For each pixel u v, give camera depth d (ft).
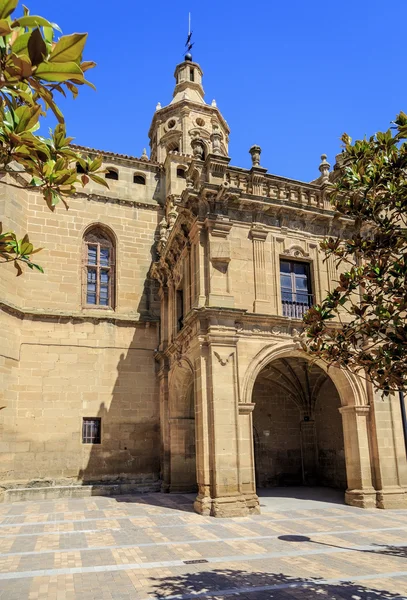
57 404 70.03
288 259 60.59
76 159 13.75
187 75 107.86
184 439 69.15
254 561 32.32
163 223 81.20
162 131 102.94
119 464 71.20
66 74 9.62
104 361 74.02
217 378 51.39
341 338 25.84
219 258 55.26
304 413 78.64
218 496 48.75
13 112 11.48
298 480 76.23
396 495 55.11
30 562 32.58
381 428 57.36
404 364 24.02
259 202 58.54
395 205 24.43
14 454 66.23
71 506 57.93
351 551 34.78
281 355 56.03
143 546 36.65
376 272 24.30
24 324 71.05
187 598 25.38
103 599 25.38
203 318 53.11
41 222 75.97
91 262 79.15
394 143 24.38
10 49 9.95
